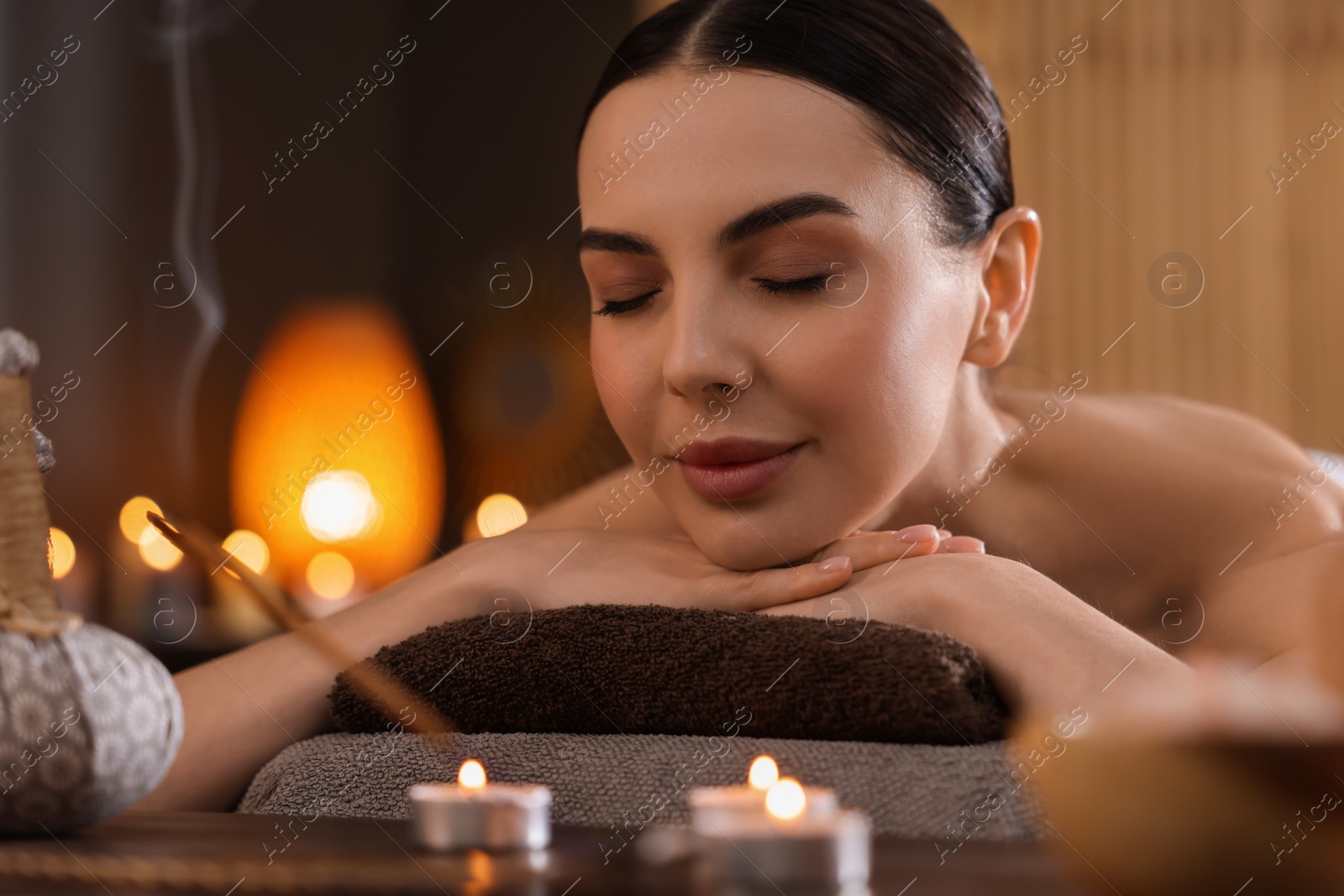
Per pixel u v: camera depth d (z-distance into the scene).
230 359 3.59
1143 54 3.68
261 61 3.71
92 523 3.25
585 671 0.69
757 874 0.43
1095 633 0.70
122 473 3.34
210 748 0.84
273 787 0.72
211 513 3.51
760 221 0.84
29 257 3.17
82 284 3.29
